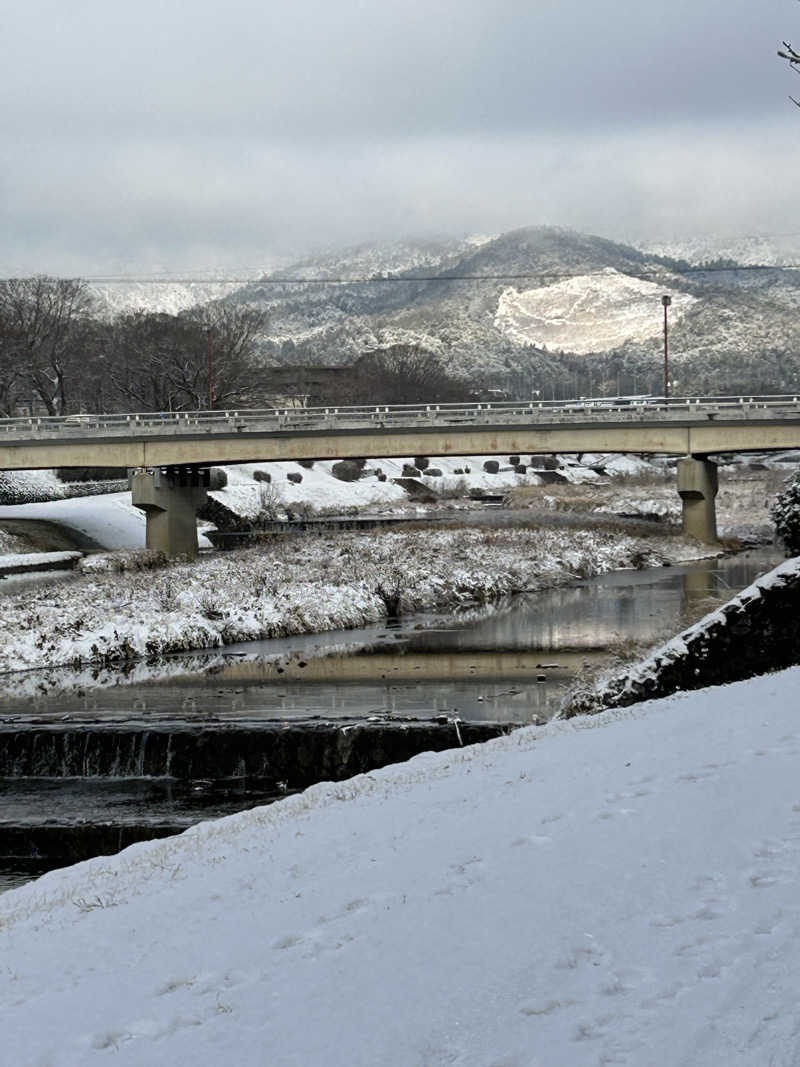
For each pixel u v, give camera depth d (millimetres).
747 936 9273
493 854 13141
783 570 28094
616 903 10625
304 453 88312
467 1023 8609
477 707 39000
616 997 8617
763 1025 7621
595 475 172250
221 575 67500
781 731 17125
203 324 142375
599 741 19797
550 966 9406
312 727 35188
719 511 118812
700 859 11484
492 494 145625
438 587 67688
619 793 14914
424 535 87688
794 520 60125
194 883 14961
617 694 29328
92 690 44531
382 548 79500
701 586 70062
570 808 14664
